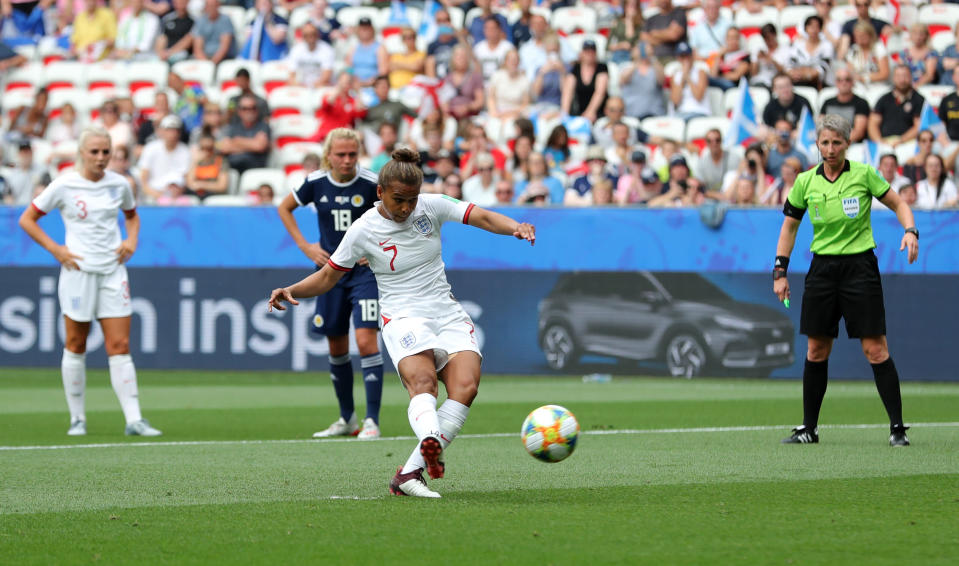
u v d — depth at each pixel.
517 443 23.45
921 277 39.19
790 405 32.31
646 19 53.59
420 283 16.34
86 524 14.10
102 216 26.02
